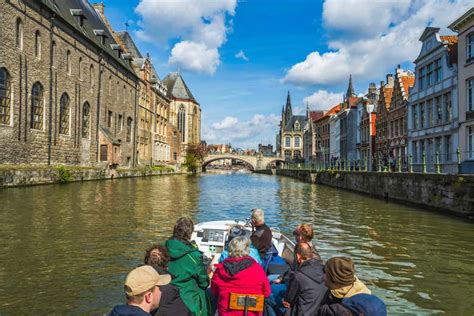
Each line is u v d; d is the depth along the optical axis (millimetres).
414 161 35875
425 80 33469
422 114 34312
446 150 29812
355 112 59594
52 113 39250
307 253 5855
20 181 28719
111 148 52125
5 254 10547
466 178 18531
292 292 5496
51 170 33125
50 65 38625
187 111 116375
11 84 32156
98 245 11758
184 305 5309
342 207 23797
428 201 22578
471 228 16109
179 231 5883
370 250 12352
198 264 5703
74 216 16625
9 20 31672
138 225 15094
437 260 11195
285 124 163125
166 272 5293
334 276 4598
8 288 8148
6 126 31516
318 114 103938
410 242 13484
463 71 26641
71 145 43750
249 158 132125
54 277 8844
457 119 27688
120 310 3977
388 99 45094
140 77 72375
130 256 10625
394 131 41594
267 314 6211
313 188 42562
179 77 119812
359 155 55906
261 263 7625
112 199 23625
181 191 33156
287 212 21375
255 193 34812
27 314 6934
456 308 7785
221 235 10320
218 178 71688
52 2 41750
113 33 68500
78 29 44781
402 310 7680
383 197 29734
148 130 77125
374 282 9297
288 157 136750
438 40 30766
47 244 11703
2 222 14734
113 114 57938
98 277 8891
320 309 4715
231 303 5262
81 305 7352
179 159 102875
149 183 42406
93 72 50375
